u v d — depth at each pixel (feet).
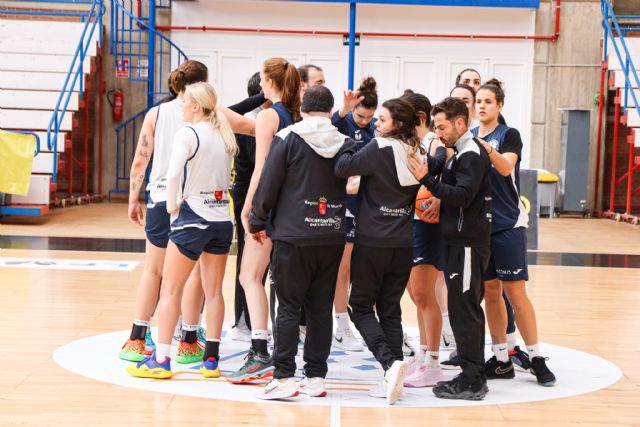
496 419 17.33
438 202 19.52
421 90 64.54
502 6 60.95
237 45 64.28
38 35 59.62
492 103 19.93
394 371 17.70
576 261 40.34
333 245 18.25
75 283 31.45
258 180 19.33
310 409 17.71
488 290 20.31
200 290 21.35
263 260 20.08
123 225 49.96
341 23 64.08
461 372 19.74
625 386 20.04
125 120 65.72
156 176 20.79
